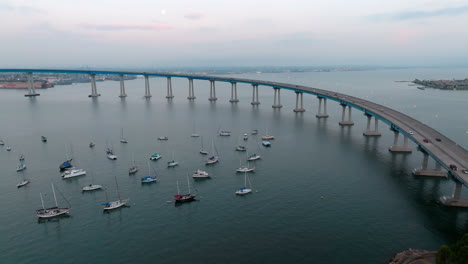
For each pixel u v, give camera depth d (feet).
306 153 485.56
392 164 428.15
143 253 239.50
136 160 464.65
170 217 291.99
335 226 270.67
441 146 378.94
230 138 591.78
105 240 257.96
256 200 322.14
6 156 501.56
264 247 242.78
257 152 495.82
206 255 234.58
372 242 247.70
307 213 293.64
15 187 373.20
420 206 304.71
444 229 264.93
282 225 273.13
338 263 223.92
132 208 311.68
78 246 250.98
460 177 280.10
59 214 301.43
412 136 417.49
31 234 270.05
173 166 433.89
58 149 535.19
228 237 256.93
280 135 610.65
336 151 494.18
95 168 433.48
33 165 453.99
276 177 384.68
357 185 356.38
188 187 359.87
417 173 383.86
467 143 523.29
